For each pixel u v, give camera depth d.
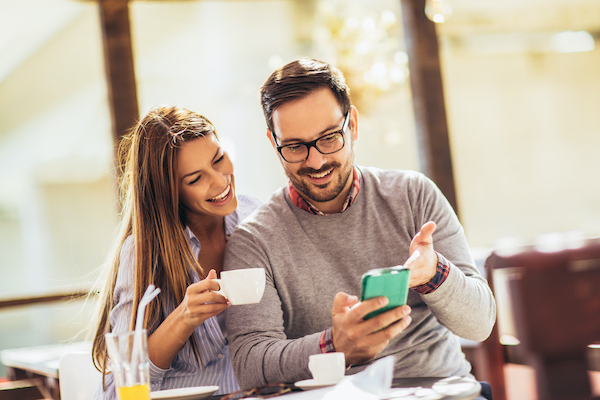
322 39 3.93
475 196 7.90
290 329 1.58
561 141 8.08
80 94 6.58
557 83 8.05
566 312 2.04
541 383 1.97
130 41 3.02
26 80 6.30
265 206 1.67
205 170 1.63
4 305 2.71
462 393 1.03
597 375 1.99
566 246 2.08
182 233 1.61
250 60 6.66
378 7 5.31
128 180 1.85
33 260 7.75
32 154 7.26
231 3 5.61
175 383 1.60
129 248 1.63
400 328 1.14
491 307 1.46
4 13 5.19
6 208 7.66
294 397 1.05
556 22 6.87
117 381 1.01
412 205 1.61
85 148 7.27
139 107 3.01
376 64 3.80
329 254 1.58
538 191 8.02
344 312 1.19
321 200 1.53
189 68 6.66
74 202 7.82
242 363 1.38
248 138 7.03
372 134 6.95
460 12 6.32
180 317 1.37
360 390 0.99
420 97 3.29
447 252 1.55
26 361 2.57
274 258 1.55
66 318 7.11
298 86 1.46
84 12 5.30
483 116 7.90
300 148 1.48
